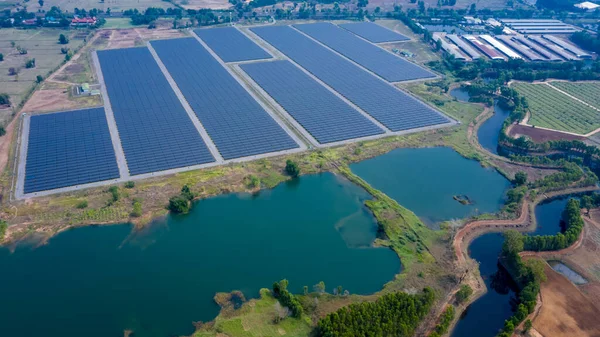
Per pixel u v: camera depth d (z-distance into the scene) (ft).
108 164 503.61
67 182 472.03
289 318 333.83
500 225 443.73
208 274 376.48
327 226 435.12
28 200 445.37
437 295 358.84
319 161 531.91
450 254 401.70
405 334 316.40
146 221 428.97
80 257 389.60
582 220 436.35
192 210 449.89
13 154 517.55
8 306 342.85
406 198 483.51
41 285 361.71
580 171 518.37
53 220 422.82
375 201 469.57
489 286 380.17
